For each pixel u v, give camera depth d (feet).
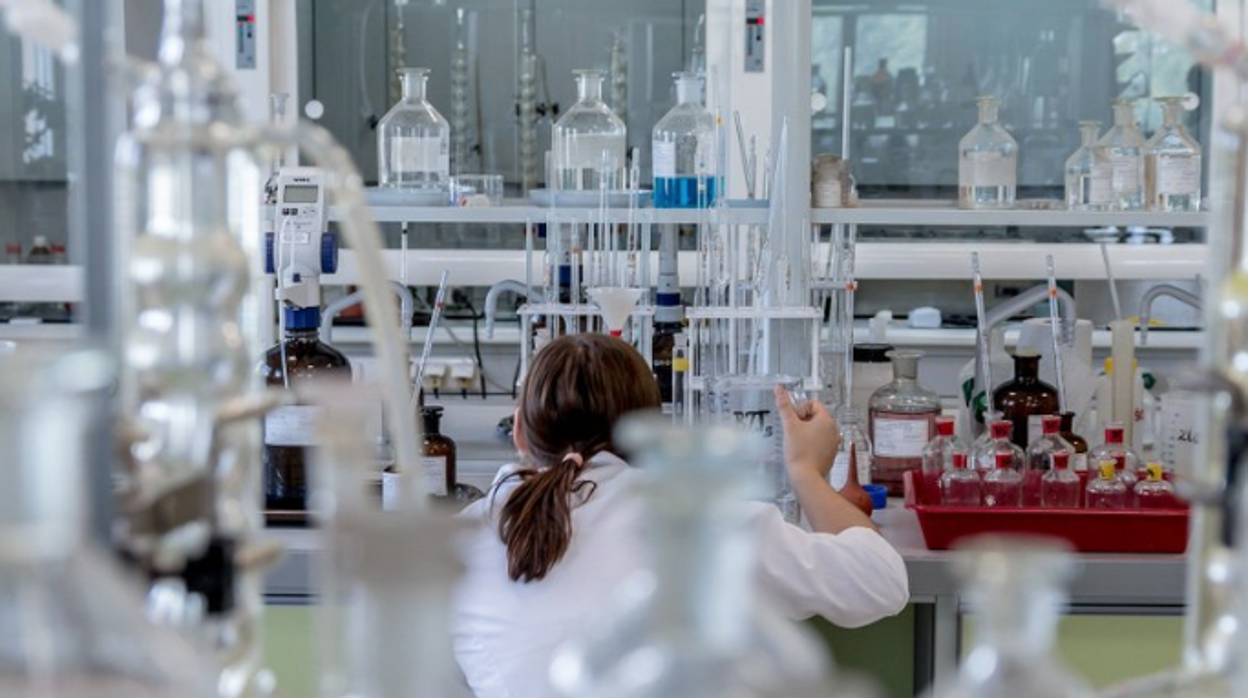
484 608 7.32
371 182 16.37
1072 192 11.27
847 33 16.67
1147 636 8.70
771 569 7.70
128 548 2.81
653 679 2.12
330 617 2.56
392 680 2.35
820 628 9.23
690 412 9.76
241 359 2.97
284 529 9.07
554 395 7.68
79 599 2.35
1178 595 8.67
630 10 16.43
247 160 3.19
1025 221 10.43
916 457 10.62
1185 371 2.96
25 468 2.30
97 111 3.51
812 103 10.30
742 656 2.17
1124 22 16.56
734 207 10.58
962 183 11.27
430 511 2.42
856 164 16.90
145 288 2.88
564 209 10.59
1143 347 14.87
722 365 10.62
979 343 10.97
